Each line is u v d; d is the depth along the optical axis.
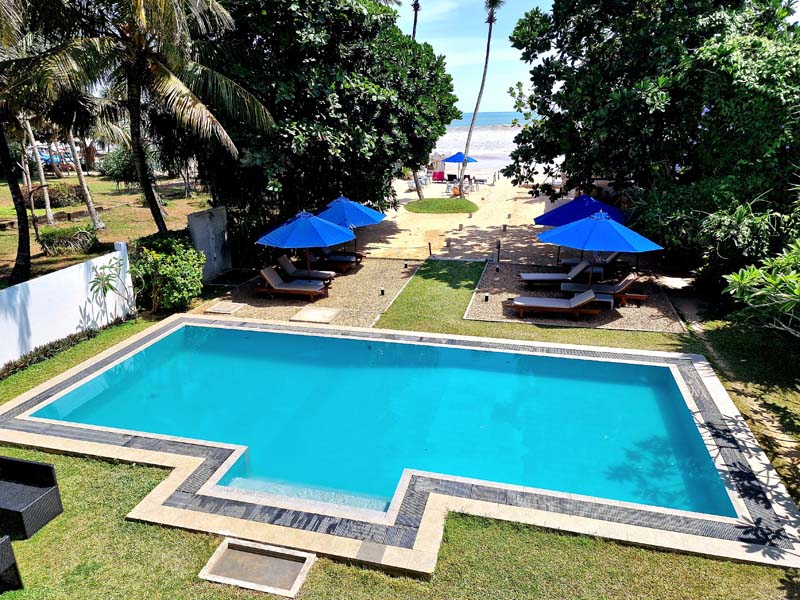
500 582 5.33
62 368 10.92
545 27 18.38
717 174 14.61
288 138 16.52
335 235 14.91
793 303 7.16
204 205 31.17
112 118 18.11
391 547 5.73
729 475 7.04
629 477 7.80
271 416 9.88
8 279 16.83
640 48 16.41
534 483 7.73
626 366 10.59
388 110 18.98
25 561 5.71
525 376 11.02
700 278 14.55
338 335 12.33
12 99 12.70
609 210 16.14
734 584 5.28
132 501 6.67
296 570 5.55
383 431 9.33
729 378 9.82
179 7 12.23
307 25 15.95
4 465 6.53
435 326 12.90
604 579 5.36
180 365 11.91
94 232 21.70
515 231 23.41
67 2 12.77
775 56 12.95
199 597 5.23
